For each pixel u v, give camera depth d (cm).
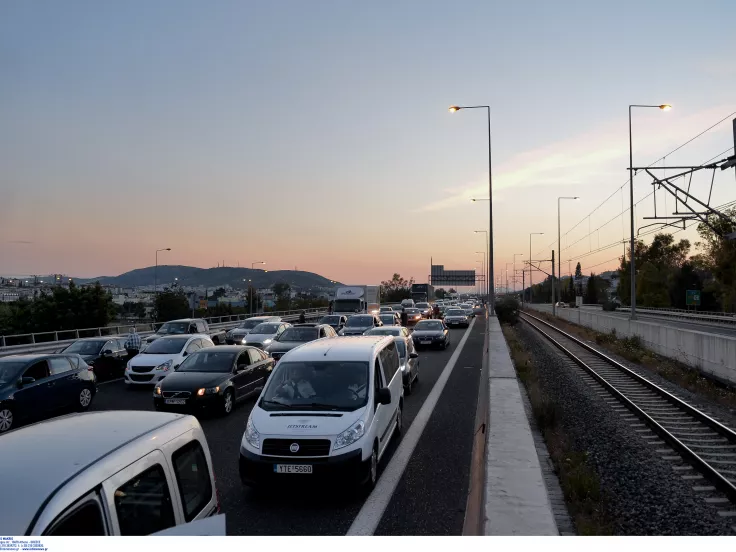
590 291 12762
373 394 789
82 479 287
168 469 358
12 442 334
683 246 9981
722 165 1878
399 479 762
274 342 1969
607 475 829
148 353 1667
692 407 1265
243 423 1144
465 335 3541
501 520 513
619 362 2338
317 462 676
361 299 3853
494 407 1088
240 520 626
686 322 5072
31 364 1177
